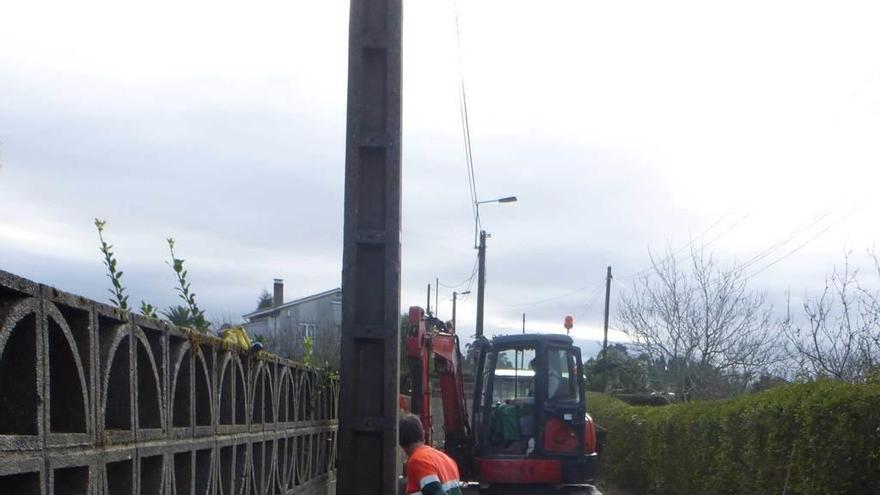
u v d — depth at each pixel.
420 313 13.68
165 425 5.04
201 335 5.80
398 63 6.81
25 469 3.39
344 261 6.71
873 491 9.65
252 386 7.46
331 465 12.53
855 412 9.92
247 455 7.19
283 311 41.84
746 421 13.24
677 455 17.62
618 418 23.33
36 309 3.55
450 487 7.06
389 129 6.77
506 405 15.62
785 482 11.34
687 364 26.47
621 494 21.94
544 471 15.16
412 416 7.23
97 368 4.14
